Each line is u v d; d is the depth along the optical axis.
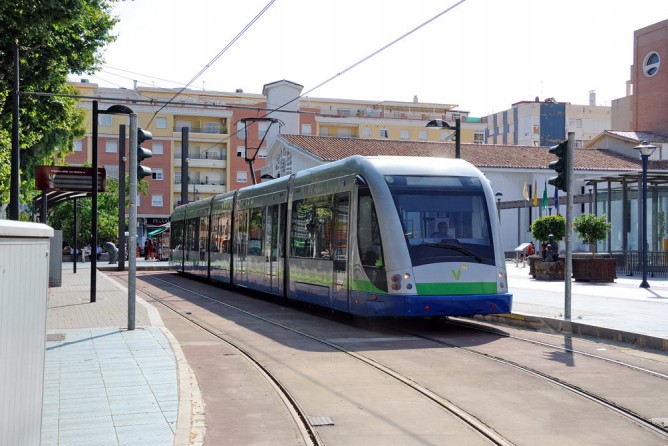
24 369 4.47
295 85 80.94
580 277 29.34
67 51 26.31
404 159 15.62
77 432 6.96
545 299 20.45
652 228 36.00
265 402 8.66
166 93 82.19
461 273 14.44
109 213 63.56
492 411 8.12
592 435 7.14
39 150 37.00
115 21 27.44
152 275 38.75
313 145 55.38
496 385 9.50
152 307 18.89
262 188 22.92
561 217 31.94
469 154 59.47
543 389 9.23
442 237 14.59
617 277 32.84
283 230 20.33
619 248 39.28
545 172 59.03
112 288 26.67
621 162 58.22
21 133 27.98
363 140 57.94
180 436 6.80
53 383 9.21
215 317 18.08
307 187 18.73
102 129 78.50
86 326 14.87
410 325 16.23
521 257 48.81
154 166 80.38
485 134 115.75
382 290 14.47
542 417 7.84
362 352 12.33
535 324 15.59
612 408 8.20
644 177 26.36
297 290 18.95
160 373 9.85
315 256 17.75
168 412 7.75
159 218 80.06
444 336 14.28
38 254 4.82
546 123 104.44
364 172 15.41
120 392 8.70
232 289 28.36
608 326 13.79
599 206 42.25
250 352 12.38
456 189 15.04
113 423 7.29
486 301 14.50
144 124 80.19
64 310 18.17
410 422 7.68
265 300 23.34
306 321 17.11
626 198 35.19
